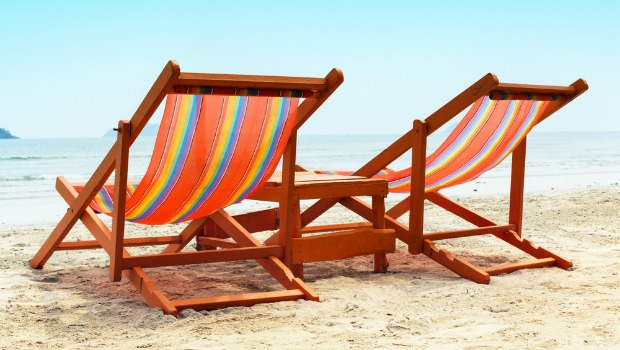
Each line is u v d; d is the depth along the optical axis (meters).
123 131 3.84
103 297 4.26
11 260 5.38
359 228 5.28
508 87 4.63
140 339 3.41
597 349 3.22
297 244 4.57
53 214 10.25
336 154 42.41
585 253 5.75
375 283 4.70
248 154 4.11
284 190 4.50
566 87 5.03
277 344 3.33
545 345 3.29
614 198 9.78
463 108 4.70
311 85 3.98
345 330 3.58
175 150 3.79
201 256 4.26
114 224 4.00
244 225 5.63
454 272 4.93
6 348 3.26
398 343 3.34
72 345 3.32
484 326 3.64
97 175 4.20
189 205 4.32
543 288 4.53
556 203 9.30
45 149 47.91
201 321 3.70
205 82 3.54
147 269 5.16
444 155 5.11
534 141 65.81
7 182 18.47
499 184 14.43
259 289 4.59
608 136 91.94
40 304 4.05
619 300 4.17
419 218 5.06
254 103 3.87
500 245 6.27
